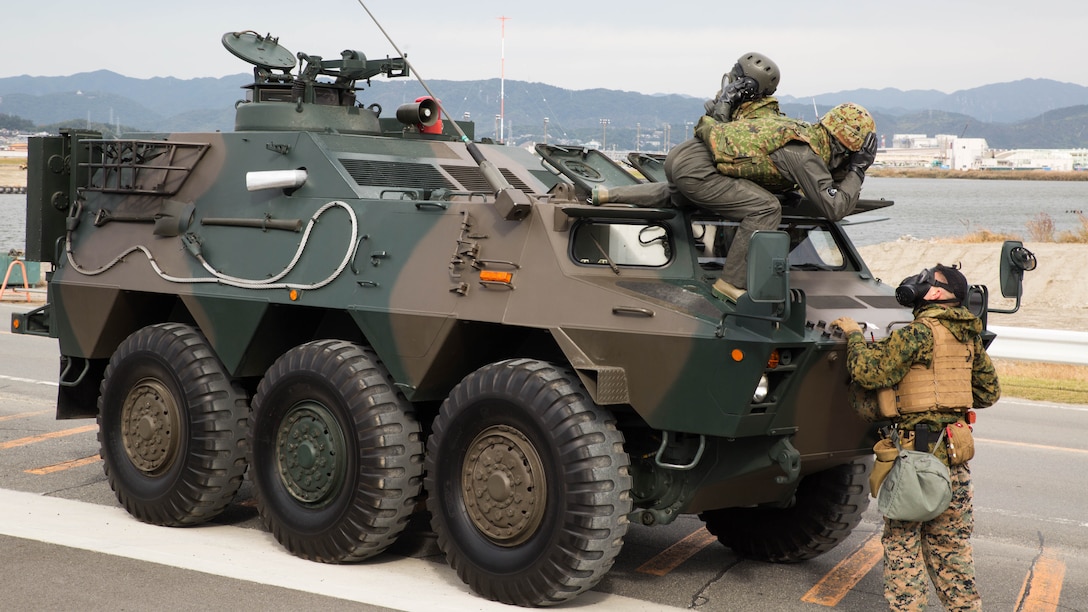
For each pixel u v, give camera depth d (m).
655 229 5.79
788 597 5.90
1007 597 6.04
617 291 5.36
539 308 5.47
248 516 7.23
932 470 4.81
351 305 6.12
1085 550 7.03
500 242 5.73
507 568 5.38
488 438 5.46
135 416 6.88
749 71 5.63
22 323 8.15
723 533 6.72
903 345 4.89
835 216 5.38
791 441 5.36
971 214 60.44
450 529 5.61
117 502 7.51
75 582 5.37
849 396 5.22
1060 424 11.59
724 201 5.39
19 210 68.12
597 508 5.12
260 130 7.51
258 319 6.50
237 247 6.80
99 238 7.55
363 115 7.77
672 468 5.25
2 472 8.44
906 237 32.34
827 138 5.41
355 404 5.85
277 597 5.23
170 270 6.99
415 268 5.98
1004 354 15.01
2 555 5.79
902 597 4.93
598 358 5.30
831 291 5.99
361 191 6.46
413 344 5.87
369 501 5.81
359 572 5.89
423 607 5.20
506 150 7.97
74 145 7.75
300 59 7.73
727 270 5.38
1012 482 8.92
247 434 6.42
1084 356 14.35
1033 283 24.14
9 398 12.03
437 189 6.67
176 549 6.17
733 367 4.96
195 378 6.62
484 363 6.05
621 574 6.27
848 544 7.05
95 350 7.49
